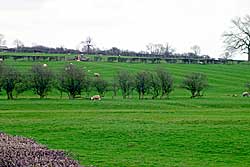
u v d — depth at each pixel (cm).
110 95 7912
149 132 3294
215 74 12281
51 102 5741
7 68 6750
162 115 4372
